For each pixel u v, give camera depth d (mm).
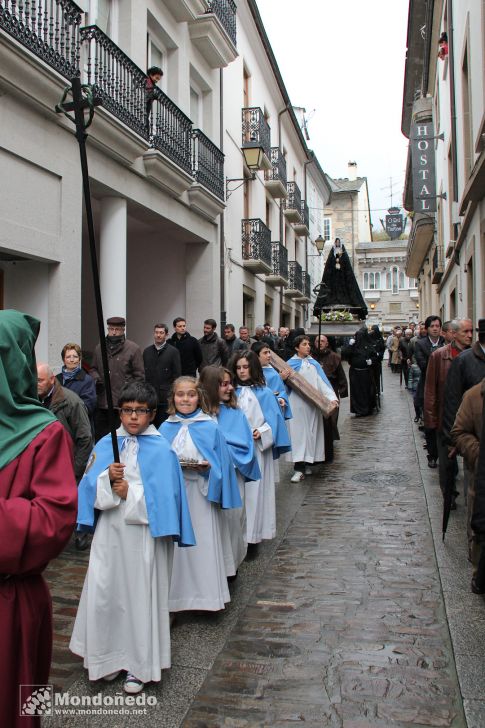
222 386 4844
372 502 7031
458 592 4391
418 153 18062
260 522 5383
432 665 3471
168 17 12273
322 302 10891
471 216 11398
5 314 2121
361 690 3223
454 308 16766
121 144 9805
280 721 2961
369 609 4203
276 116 24062
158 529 3178
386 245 56000
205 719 2982
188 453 4070
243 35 18484
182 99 12953
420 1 19594
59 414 5383
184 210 13156
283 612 4172
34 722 2057
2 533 1908
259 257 18391
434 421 6680
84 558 5348
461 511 6492
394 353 32312
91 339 13203
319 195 39250
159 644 3256
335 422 9773
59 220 8508
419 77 25281
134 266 15133
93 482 3264
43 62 7484
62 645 3758
